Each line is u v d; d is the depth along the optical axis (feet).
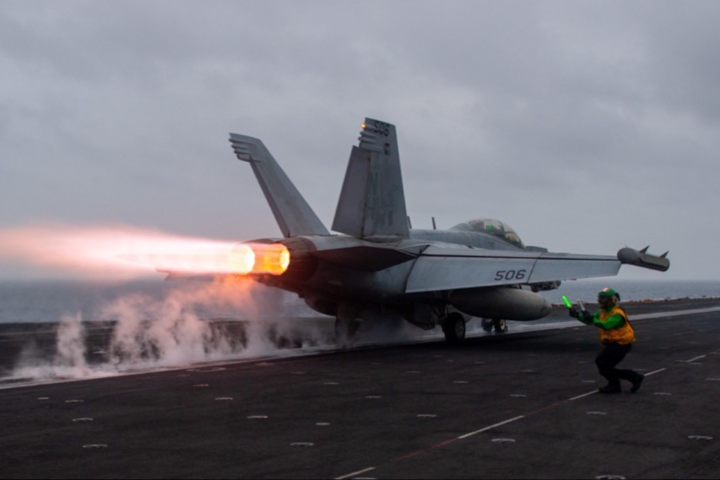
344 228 63.77
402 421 30.66
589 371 48.01
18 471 23.03
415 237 78.07
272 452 25.17
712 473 22.17
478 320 114.42
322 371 48.42
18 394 38.86
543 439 26.96
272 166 69.31
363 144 64.23
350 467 23.07
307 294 67.26
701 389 39.55
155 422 30.71
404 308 73.41
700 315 127.34
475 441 26.66
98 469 23.17
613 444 26.11
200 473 22.54
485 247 85.56
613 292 37.83
